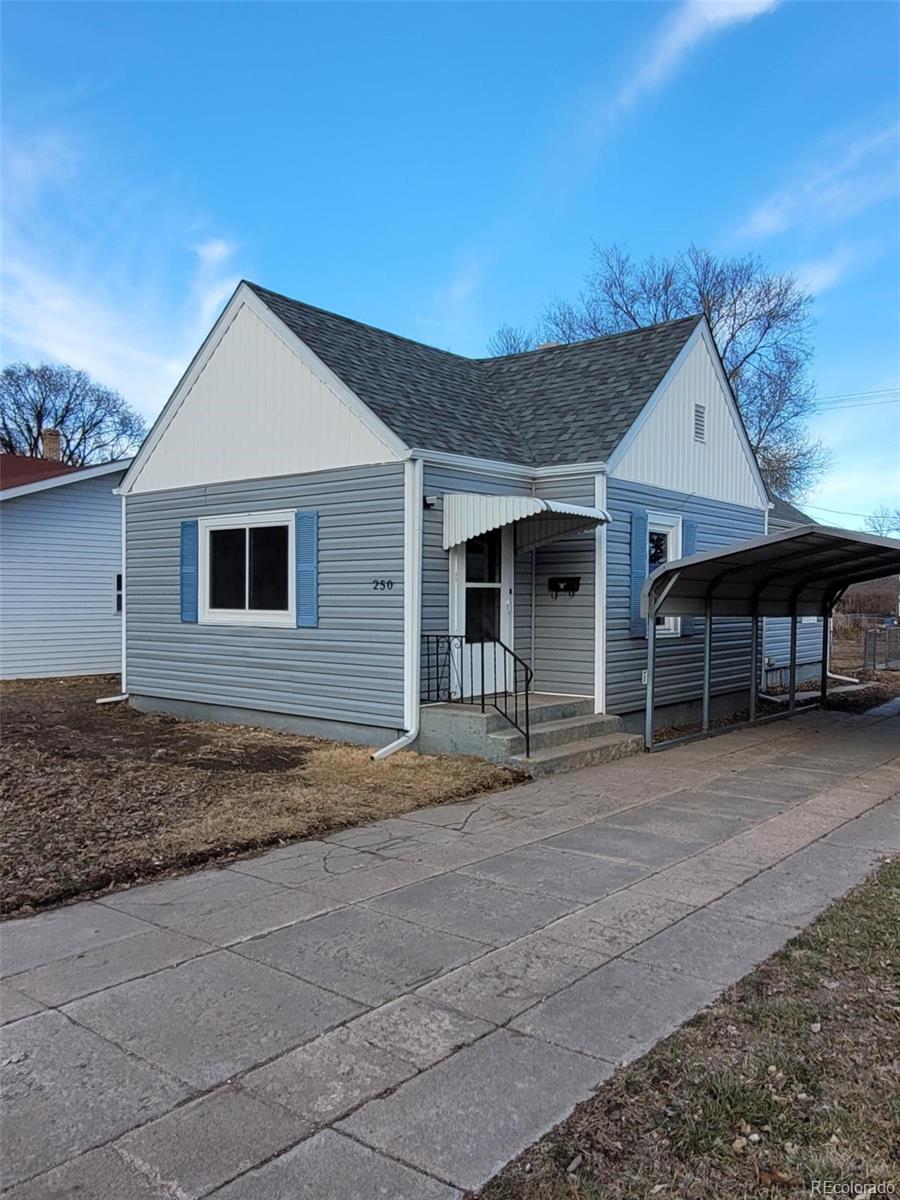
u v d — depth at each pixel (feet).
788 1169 8.20
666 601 34.14
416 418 31.65
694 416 39.68
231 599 36.01
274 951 13.76
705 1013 11.46
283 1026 11.19
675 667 38.78
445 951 13.75
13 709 39.96
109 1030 11.10
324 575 32.17
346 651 31.55
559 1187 7.93
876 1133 8.76
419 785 25.54
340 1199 7.77
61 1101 9.42
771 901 16.11
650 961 13.26
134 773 26.20
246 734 33.45
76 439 147.74
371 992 12.23
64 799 22.84
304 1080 9.85
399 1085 9.72
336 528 31.65
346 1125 8.94
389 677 30.19
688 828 21.62
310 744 31.37
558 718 31.58
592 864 18.60
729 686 43.65
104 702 41.57
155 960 13.39
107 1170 8.20
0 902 15.76
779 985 12.31
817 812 23.32
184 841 19.48
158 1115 9.14
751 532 45.32
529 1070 10.03
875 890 16.53
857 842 20.30
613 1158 8.37
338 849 19.70
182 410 37.91
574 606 33.78
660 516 36.70
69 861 17.95
